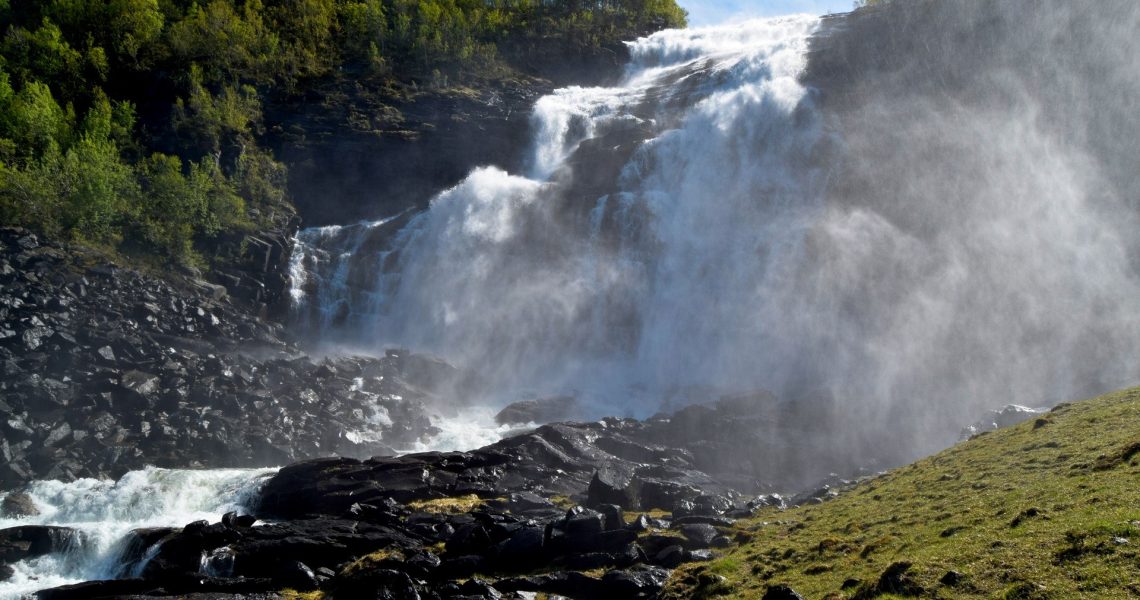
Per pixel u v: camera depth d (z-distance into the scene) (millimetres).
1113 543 14297
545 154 82375
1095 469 19188
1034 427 25969
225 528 28000
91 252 55812
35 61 78938
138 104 78875
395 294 70875
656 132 80625
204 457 40344
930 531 18703
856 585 16781
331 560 27266
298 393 46688
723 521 26891
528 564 24562
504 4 114625
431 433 47875
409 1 105875
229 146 75188
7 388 40062
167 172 65625
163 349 47344
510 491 34188
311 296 68438
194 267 61219
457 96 87938
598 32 108688
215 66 83125
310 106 84062
